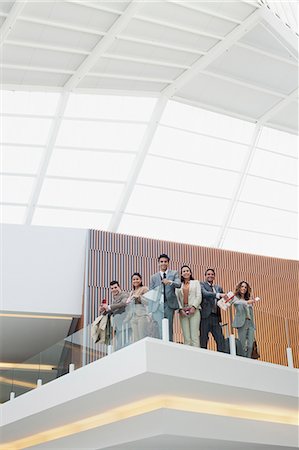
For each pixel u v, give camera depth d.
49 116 24.81
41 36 21.58
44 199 26.42
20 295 23.48
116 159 26.69
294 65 25.42
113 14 21.50
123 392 14.38
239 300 15.52
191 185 28.42
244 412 16.55
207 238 29.56
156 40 23.20
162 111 26.33
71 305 23.89
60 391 15.81
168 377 13.23
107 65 23.64
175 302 14.15
